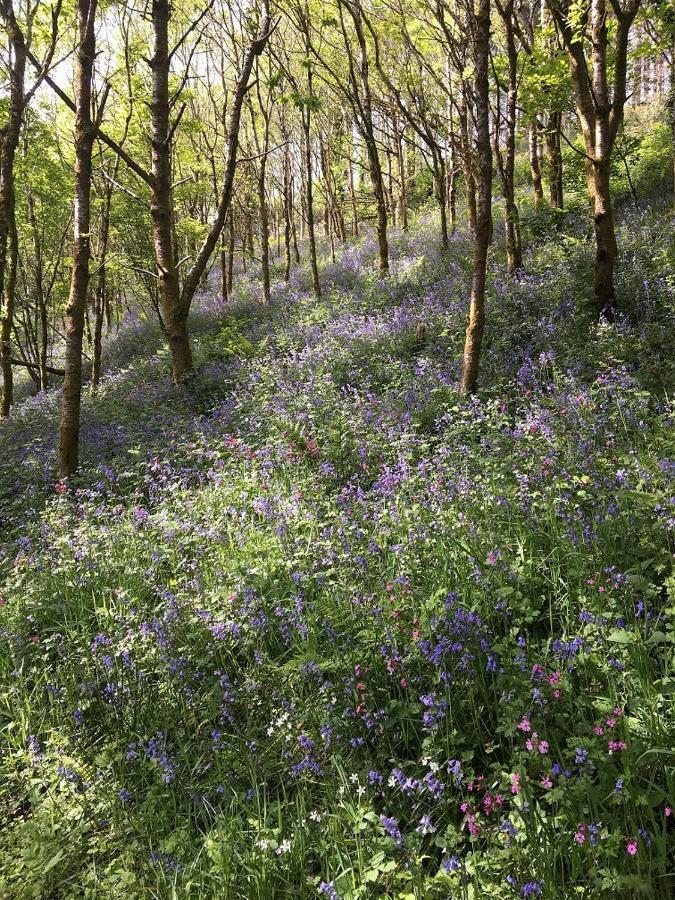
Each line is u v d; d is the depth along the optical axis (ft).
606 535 14.47
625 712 10.74
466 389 26.05
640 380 22.67
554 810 9.59
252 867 9.55
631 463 17.16
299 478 22.91
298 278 70.64
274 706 13.32
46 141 54.80
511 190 38.73
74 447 30.27
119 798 11.71
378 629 13.66
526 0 42.70
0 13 32.99
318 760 11.50
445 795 10.34
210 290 83.51
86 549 20.33
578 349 26.73
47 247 64.08
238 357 41.93
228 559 18.53
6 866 10.86
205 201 97.30
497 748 11.25
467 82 37.11
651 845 8.45
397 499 17.95
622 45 27.84
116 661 14.97
